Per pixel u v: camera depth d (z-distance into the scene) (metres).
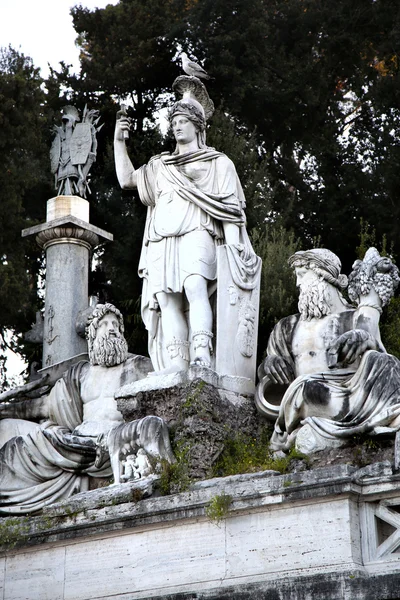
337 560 12.20
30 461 15.80
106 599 13.57
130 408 14.95
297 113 29.83
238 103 29.28
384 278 14.36
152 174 16.22
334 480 12.33
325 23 30.56
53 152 21.69
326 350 14.41
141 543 13.55
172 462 14.16
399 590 11.76
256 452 14.22
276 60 30.19
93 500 14.04
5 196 27.19
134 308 26.67
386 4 30.33
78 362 17.14
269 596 12.35
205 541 13.09
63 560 14.12
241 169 26.11
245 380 15.11
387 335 20.16
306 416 13.66
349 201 28.53
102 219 28.64
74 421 16.55
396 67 30.09
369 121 30.17
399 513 12.23
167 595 13.02
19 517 14.98
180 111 16.17
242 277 15.50
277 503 12.63
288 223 28.05
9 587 14.42
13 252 27.69
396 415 12.91
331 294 14.79
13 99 27.34
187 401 14.32
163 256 15.62
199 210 15.66
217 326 15.19
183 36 30.48
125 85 30.78
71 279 20.19
